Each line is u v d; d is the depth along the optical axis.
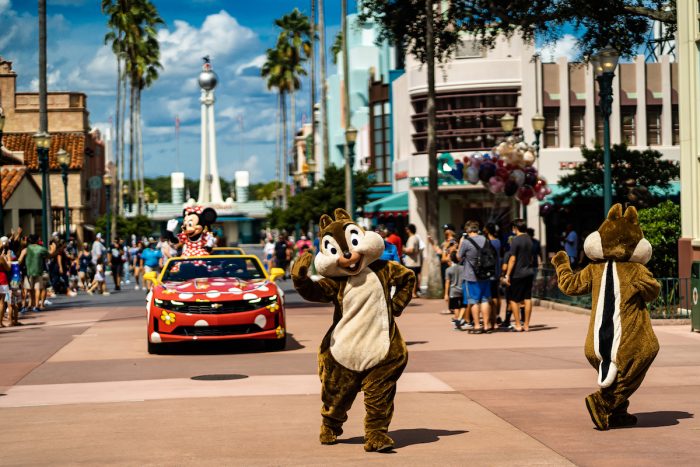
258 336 14.70
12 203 43.47
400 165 45.53
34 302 24.95
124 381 11.73
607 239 8.17
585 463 6.79
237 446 7.63
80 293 35.31
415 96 42.12
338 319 7.51
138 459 7.19
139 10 74.88
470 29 25.12
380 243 7.46
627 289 8.09
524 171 26.97
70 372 12.70
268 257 46.28
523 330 17.42
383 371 7.41
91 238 70.44
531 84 40.06
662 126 40.44
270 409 9.44
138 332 18.55
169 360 14.00
